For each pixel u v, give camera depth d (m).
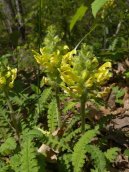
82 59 0.22
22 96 0.33
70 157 0.23
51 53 0.26
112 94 0.35
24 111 0.33
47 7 0.63
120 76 0.39
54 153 0.24
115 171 0.24
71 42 0.63
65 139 0.25
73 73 0.22
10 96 0.33
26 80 0.43
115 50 0.37
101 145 0.26
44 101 0.30
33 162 0.21
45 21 0.63
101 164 0.21
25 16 0.82
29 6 0.95
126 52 0.42
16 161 0.23
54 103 0.29
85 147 0.21
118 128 0.29
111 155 0.22
